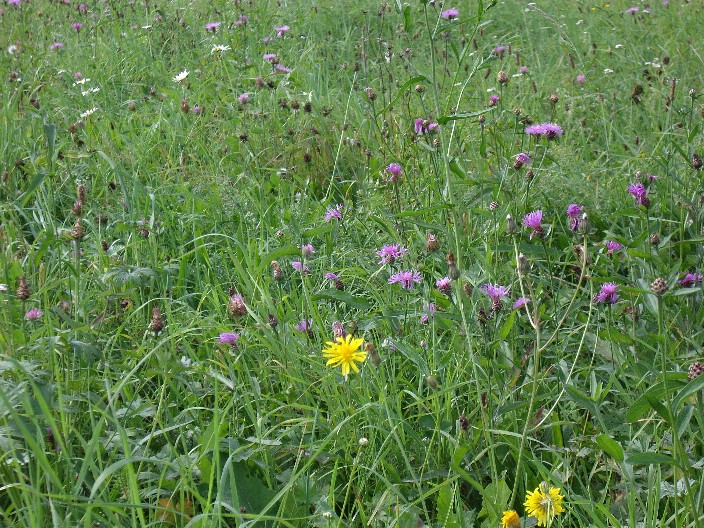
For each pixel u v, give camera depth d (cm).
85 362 258
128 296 300
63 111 505
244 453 215
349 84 595
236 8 707
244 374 257
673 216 353
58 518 177
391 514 208
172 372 247
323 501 202
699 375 197
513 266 295
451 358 259
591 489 226
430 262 332
